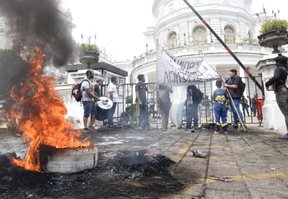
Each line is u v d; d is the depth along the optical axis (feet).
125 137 19.93
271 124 24.49
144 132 23.98
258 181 7.89
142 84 28.17
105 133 22.99
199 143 16.39
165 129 26.96
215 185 7.55
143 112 28.09
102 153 12.64
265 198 6.47
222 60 92.89
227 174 8.73
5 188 7.27
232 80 24.27
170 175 8.63
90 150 8.99
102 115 27.35
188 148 14.34
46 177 8.09
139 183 7.78
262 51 98.07
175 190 7.14
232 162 10.56
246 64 93.76
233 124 25.46
